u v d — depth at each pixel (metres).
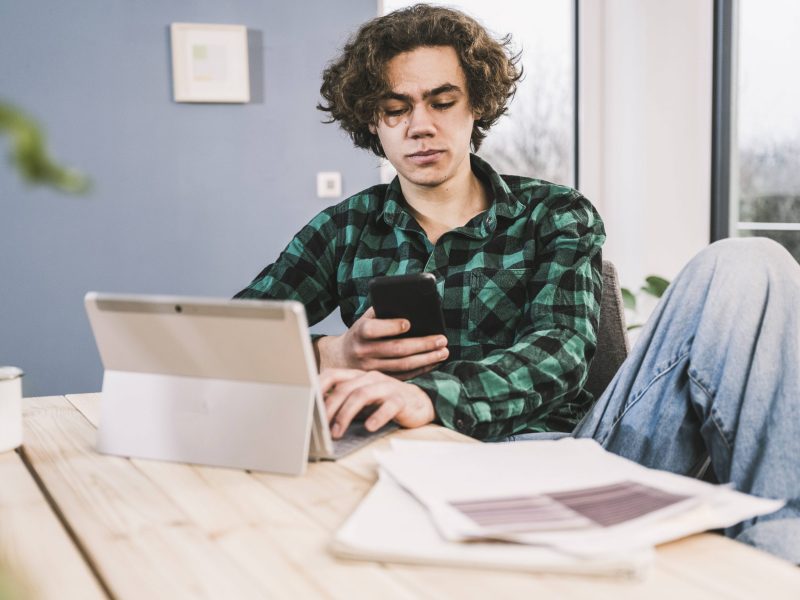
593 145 3.66
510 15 3.56
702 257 0.94
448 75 1.20
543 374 1.02
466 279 1.26
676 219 3.52
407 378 0.99
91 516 0.61
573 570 0.48
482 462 0.67
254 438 0.72
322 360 1.08
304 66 3.12
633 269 3.58
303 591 0.47
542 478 0.62
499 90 1.29
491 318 1.25
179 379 0.76
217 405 0.74
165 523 0.59
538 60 3.63
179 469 0.73
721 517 0.54
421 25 1.21
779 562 0.50
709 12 3.42
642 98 3.50
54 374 2.89
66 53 2.85
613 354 1.47
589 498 0.57
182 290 3.04
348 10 3.17
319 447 0.74
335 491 0.65
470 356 1.25
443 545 0.51
